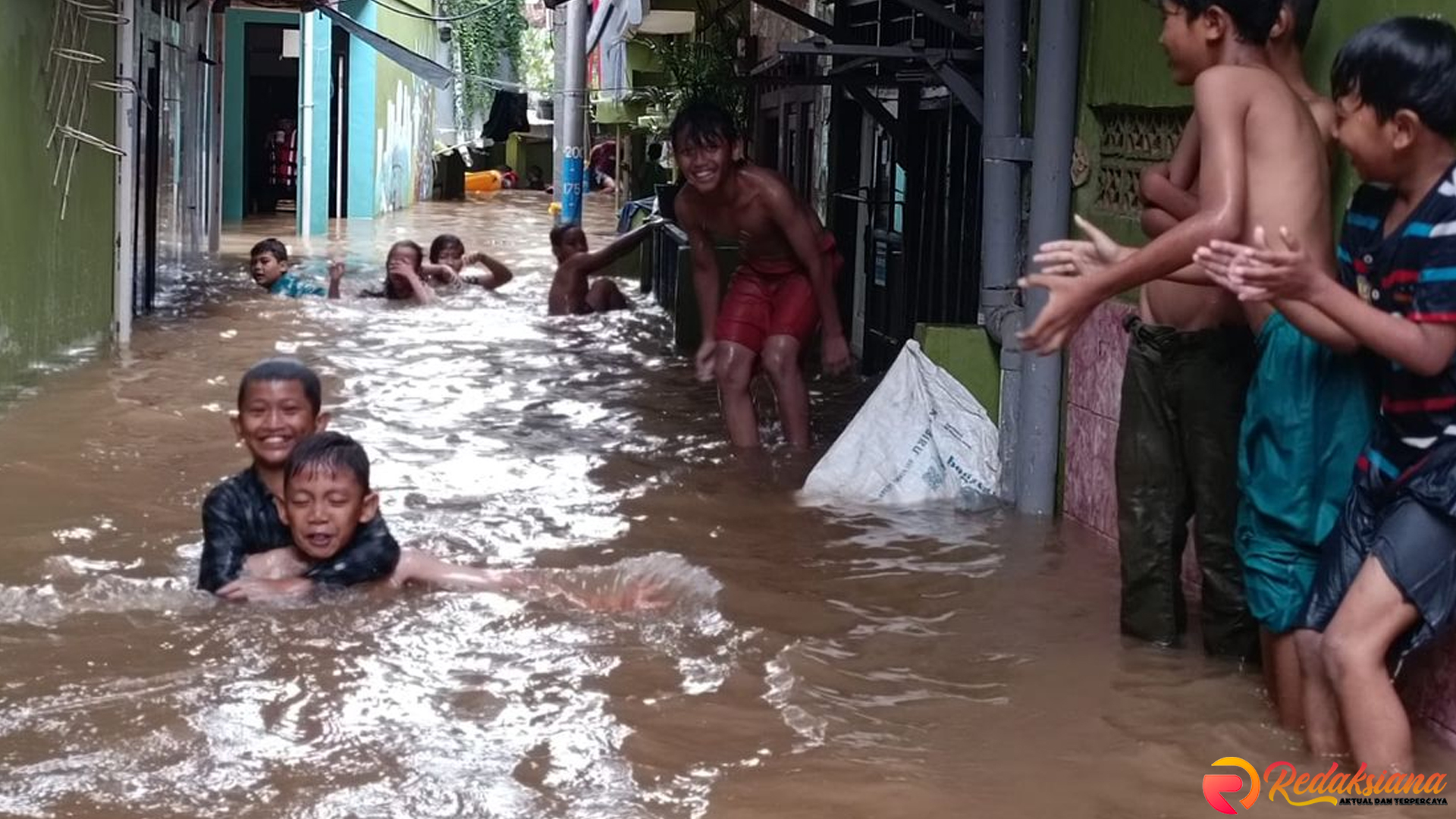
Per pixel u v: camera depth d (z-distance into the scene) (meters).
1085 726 4.82
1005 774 4.44
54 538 6.63
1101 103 7.07
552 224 29.16
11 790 4.16
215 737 4.54
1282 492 4.71
